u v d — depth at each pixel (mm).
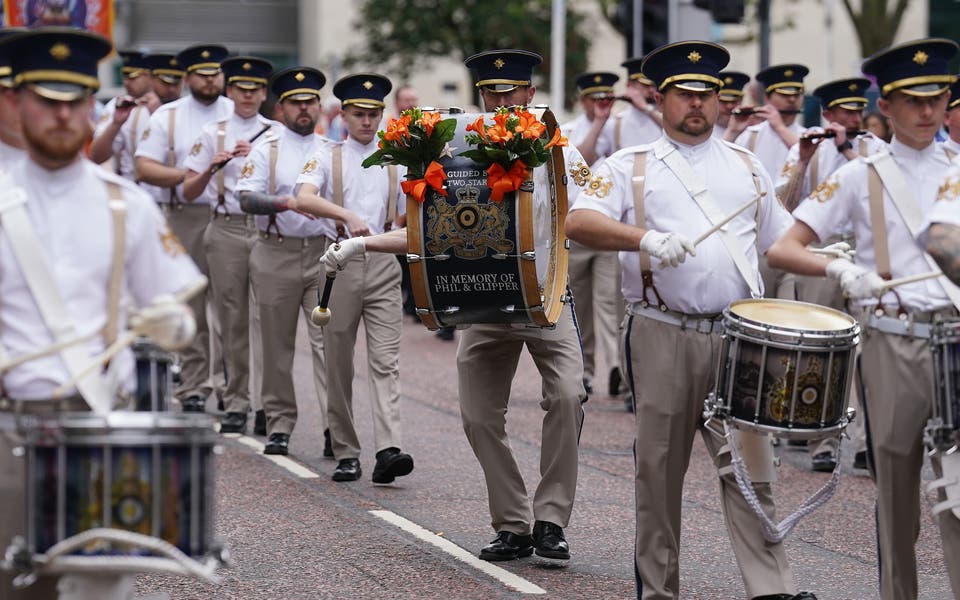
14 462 9820
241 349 23469
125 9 87938
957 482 11539
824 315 12773
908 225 12055
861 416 21000
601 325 26719
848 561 15906
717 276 13070
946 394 11492
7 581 9922
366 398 27062
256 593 14109
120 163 26719
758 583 13117
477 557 15602
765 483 13328
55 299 9703
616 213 13281
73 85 9734
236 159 23297
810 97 32125
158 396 10523
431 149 14289
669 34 36188
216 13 91812
